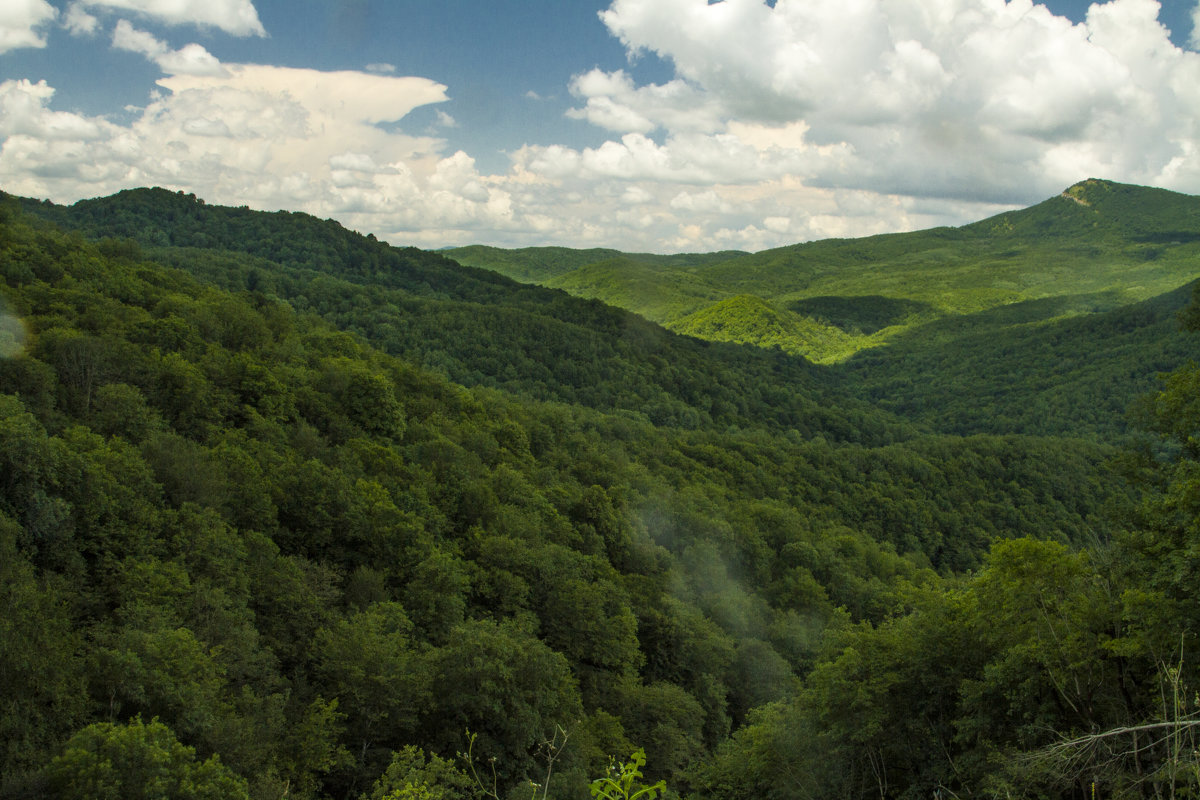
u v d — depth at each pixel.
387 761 20.56
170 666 17.47
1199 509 13.09
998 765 13.68
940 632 17.41
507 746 21.98
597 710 27.98
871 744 17.19
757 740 19.52
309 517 32.38
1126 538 14.88
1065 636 14.05
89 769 13.12
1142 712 12.75
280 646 24.09
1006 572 15.09
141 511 24.59
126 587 21.25
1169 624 11.96
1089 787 10.14
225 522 27.84
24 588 17.44
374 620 24.64
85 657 17.41
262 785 16.44
